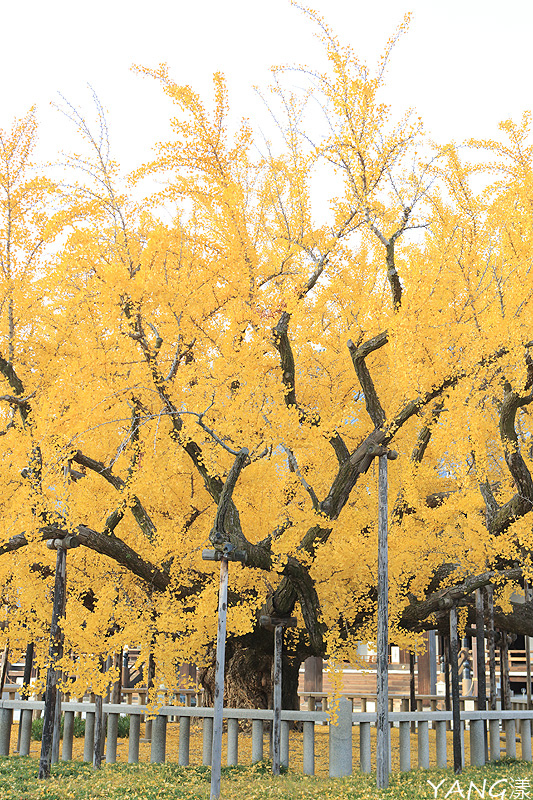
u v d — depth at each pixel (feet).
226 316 33.14
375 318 32.73
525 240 30.42
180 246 32.58
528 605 49.85
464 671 76.38
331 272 35.12
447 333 29.73
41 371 34.63
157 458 32.42
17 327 34.78
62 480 29.86
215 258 32.27
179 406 32.45
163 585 34.17
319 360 36.83
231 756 33.83
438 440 32.14
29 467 31.32
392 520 34.73
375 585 33.78
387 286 36.50
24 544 33.50
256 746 33.37
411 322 29.30
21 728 38.11
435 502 40.47
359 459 32.07
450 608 33.42
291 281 33.17
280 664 32.40
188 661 31.53
